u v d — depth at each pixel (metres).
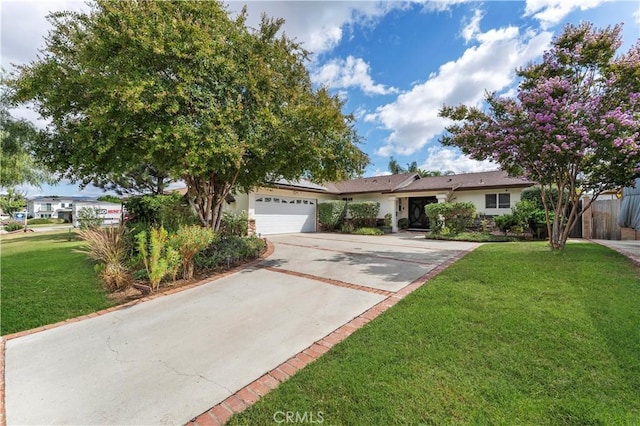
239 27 7.44
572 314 3.95
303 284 6.22
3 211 35.59
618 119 6.28
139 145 6.41
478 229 16.53
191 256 6.73
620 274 5.61
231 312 4.80
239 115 6.75
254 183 9.83
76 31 6.44
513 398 2.49
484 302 4.55
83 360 3.44
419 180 22.22
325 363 3.15
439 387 2.66
